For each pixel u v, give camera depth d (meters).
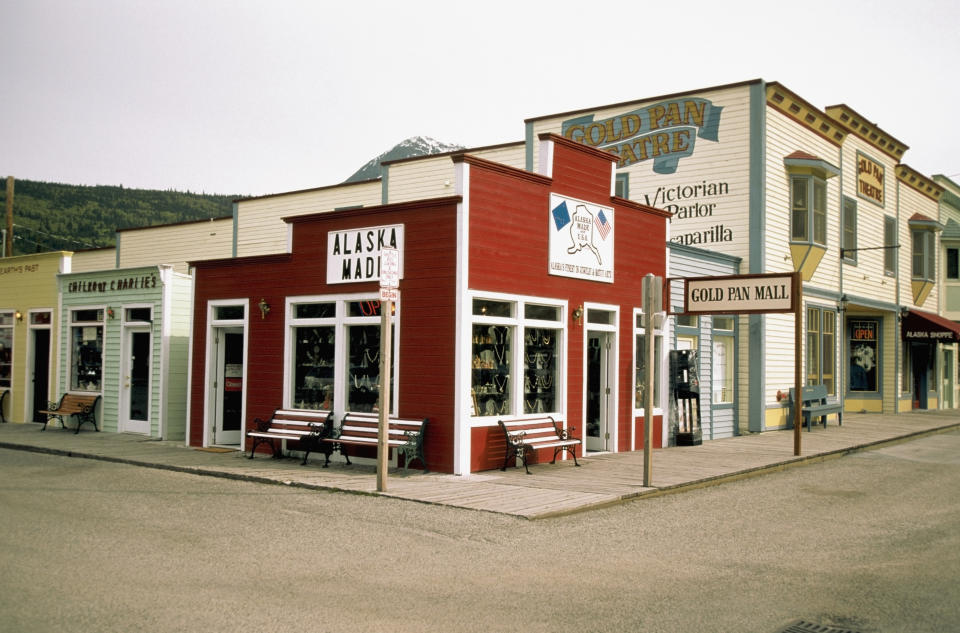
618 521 9.26
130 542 7.68
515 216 12.84
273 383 14.10
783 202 20.69
